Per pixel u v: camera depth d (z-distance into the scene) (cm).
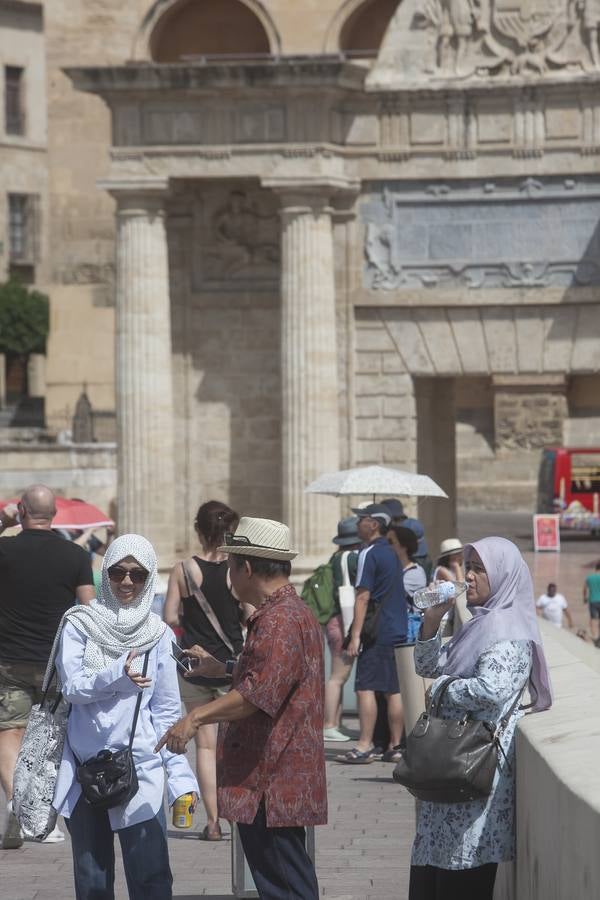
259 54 7338
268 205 6278
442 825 1708
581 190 6003
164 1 7250
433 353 6088
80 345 13450
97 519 4762
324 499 5975
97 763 1823
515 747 1678
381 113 6062
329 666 4094
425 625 1833
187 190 6300
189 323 6312
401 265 6084
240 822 1747
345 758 3603
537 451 16650
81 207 13225
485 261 6050
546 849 1435
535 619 1733
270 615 1758
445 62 6025
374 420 6116
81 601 2608
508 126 6019
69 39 10219
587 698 1748
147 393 6094
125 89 6028
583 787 1286
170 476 6138
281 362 6041
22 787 1877
